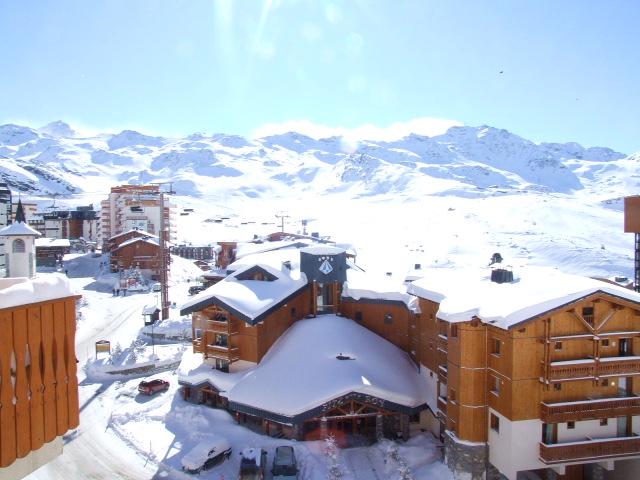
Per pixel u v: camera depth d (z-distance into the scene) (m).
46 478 31.47
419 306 39.56
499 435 28.66
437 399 34.44
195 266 117.38
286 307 44.12
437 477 30.58
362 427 38.00
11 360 12.60
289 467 30.84
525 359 27.53
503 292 30.45
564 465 27.28
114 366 51.66
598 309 27.97
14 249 21.53
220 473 32.34
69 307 14.67
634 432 28.62
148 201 137.38
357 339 41.69
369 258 123.06
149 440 36.69
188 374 42.50
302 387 35.91
